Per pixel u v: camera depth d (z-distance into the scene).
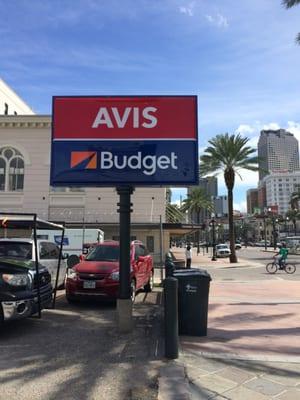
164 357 6.40
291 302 12.75
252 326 9.09
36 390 5.18
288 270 26.47
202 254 66.75
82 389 5.20
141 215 38.72
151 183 8.33
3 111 53.59
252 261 42.34
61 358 6.45
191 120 8.45
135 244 13.80
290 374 5.82
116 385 5.31
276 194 145.00
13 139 39.78
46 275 9.44
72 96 8.52
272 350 7.11
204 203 77.94
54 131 8.45
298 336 8.18
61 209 39.22
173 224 36.88
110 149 8.41
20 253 10.69
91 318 9.62
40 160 39.62
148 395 4.98
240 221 154.25
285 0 14.38
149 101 8.49
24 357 6.52
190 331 8.05
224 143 37.81
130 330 8.07
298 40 15.09
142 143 8.41
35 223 8.79
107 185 8.37
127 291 8.16
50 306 11.04
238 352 6.92
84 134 8.45
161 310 10.80
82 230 24.28
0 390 5.19
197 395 5.03
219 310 11.23
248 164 38.25
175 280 6.48
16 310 7.68
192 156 8.38
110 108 8.48
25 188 39.31
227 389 5.22
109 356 6.52
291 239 85.56
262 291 15.87
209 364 6.20
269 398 4.94
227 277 22.94
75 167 8.38
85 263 12.05
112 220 38.88
